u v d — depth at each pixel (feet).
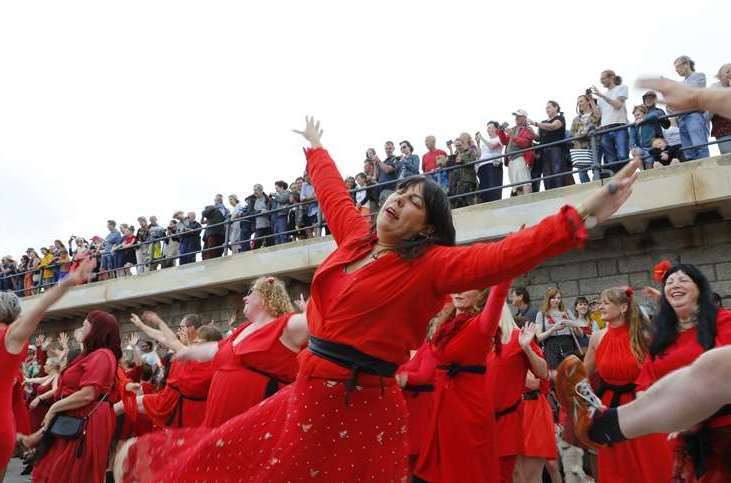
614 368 14.96
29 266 67.00
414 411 17.56
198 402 17.78
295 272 43.70
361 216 9.18
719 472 9.70
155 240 52.75
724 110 5.25
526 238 6.70
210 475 8.20
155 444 9.21
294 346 13.98
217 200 52.26
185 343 22.47
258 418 8.22
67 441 16.62
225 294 50.39
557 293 27.02
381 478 7.87
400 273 7.59
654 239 32.96
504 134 37.35
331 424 7.61
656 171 30.45
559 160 34.04
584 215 6.47
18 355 13.39
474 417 14.49
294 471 7.68
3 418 13.41
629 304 15.14
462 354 14.67
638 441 14.02
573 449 22.57
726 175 28.91
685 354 12.09
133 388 18.75
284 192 47.19
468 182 37.17
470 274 7.10
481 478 14.38
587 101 33.86
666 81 5.55
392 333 7.69
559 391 8.81
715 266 31.40
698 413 7.29
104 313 18.07
